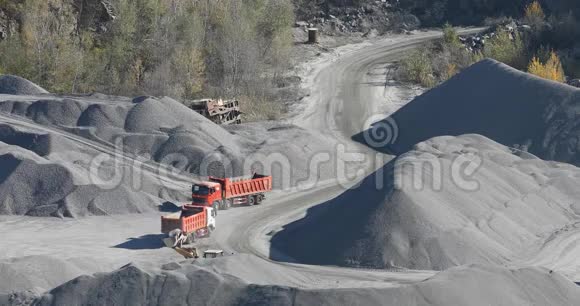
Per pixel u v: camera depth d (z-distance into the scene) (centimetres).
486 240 4619
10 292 3628
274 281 3947
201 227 4906
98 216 5272
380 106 8144
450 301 3431
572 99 6744
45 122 6431
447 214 4741
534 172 5638
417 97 7731
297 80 8975
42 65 8525
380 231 4575
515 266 4391
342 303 3347
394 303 3372
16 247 4688
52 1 9106
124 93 8425
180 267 3719
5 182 5391
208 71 8956
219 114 7262
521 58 9119
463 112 7119
